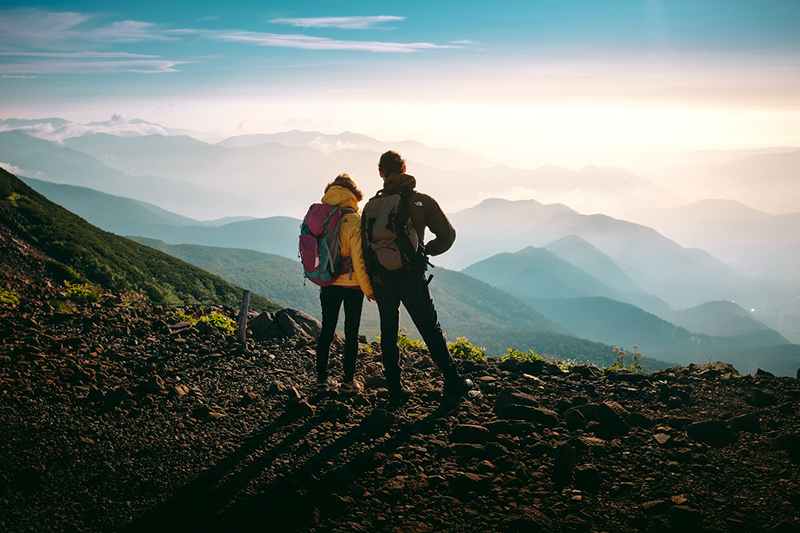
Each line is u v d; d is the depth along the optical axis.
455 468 3.92
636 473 3.73
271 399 5.54
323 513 3.34
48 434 4.35
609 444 4.18
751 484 3.49
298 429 4.69
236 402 5.43
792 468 3.66
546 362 7.17
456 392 5.35
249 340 7.99
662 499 3.35
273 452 4.23
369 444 4.38
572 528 3.11
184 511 3.39
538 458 4.02
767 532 2.92
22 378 5.56
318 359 5.68
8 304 8.92
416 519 3.27
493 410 5.15
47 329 7.67
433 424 4.76
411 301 4.91
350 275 5.20
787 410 4.70
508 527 3.14
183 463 4.04
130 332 8.02
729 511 3.19
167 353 7.07
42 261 21.70
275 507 3.35
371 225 4.78
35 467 3.81
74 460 3.99
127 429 4.60
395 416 4.97
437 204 4.74
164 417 4.91
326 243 5.10
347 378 5.61
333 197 5.20
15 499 3.43
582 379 6.11
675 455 3.94
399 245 4.72
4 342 6.78
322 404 5.36
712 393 5.37
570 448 3.84
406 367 6.95
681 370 6.43
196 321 9.10
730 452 3.98
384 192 4.86
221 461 4.08
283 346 7.78
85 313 8.82
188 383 5.98
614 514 3.26
